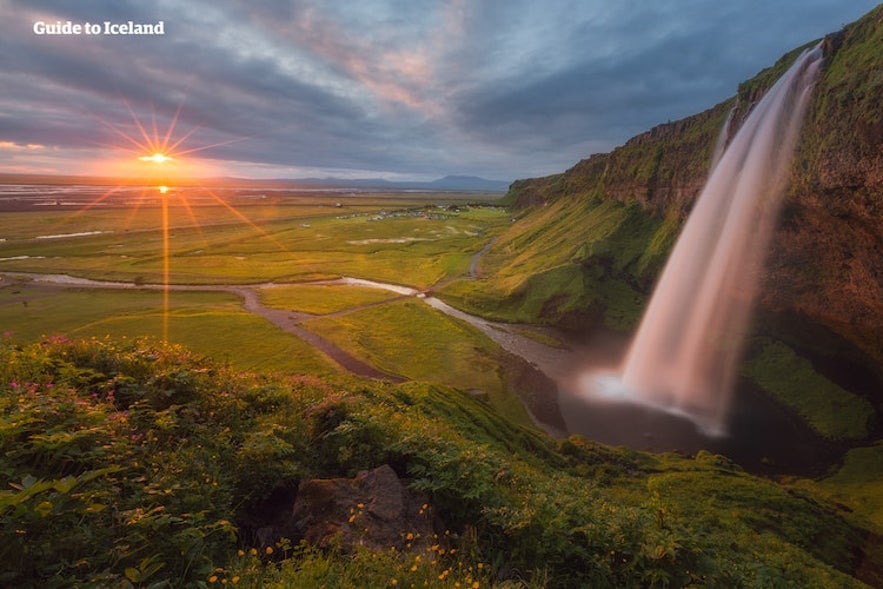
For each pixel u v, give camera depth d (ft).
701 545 32.30
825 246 165.37
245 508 28.43
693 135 326.65
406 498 29.48
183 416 36.09
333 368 176.14
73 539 18.19
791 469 126.93
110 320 228.22
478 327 250.78
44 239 510.17
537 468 82.64
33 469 22.68
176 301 279.08
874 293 148.56
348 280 356.18
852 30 160.56
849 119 133.49
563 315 252.62
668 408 163.22
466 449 40.52
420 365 190.70
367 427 38.06
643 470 102.83
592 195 483.51
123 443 25.90
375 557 22.08
